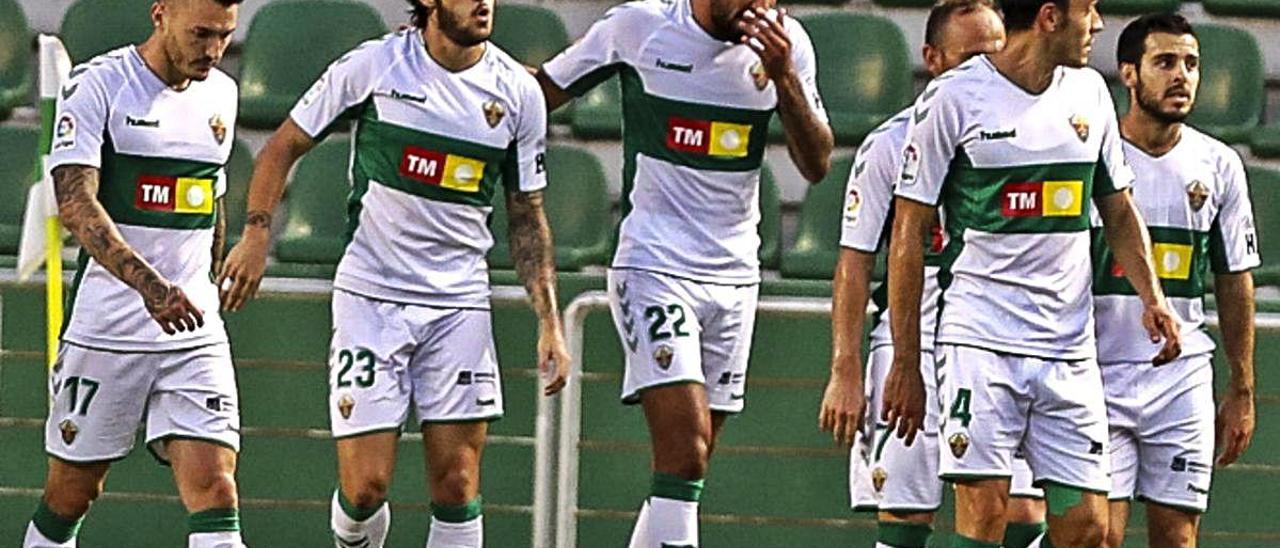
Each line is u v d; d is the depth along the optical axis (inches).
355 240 881.5
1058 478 810.2
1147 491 959.0
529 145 889.5
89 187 824.3
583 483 1115.3
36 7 1286.9
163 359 853.2
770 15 849.5
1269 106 1291.8
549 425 1006.4
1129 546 1125.7
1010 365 802.8
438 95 871.1
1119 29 1279.5
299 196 1191.6
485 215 887.7
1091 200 821.9
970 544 810.2
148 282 802.8
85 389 858.8
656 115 877.8
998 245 802.2
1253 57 1275.8
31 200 901.2
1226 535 1096.2
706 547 1114.1
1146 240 829.8
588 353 1119.0
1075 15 784.9
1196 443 948.6
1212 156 949.8
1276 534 1110.4
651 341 869.2
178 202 852.6
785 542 1115.3
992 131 794.8
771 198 1209.4
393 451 875.4
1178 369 946.7
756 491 1119.0
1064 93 802.8
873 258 843.4
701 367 877.8
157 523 1119.6
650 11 879.1
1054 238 800.9
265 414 1117.1
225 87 870.4
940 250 924.0
